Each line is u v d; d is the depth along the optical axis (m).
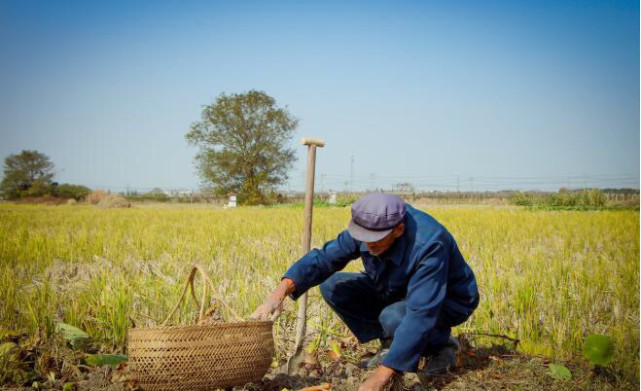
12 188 76.75
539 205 34.69
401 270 3.37
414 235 3.30
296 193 60.19
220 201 61.19
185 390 3.22
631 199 37.59
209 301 5.26
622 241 11.42
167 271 7.34
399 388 3.53
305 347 4.32
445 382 3.89
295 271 3.66
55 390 3.70
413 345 3.22
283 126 52.75
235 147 52.69
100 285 5.65
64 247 9.72
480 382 3.89
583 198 35.06
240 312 5.18
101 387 3.74
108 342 4.57
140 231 13.16
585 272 6.71
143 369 3.21
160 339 3.18
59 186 73.19
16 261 8.51
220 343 3.24
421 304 3.26
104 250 9.67
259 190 52.91
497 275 6.57
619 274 6.86
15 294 5.43
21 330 4.47
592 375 3.97
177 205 55.81
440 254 3.30
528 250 10.21
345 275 4.18
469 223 15.73
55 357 4.11
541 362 4.27
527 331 4.71
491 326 4.84
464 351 4.40
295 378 3.92
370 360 4.16
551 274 6.73
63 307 5.18
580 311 5.36
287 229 13.70
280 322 4.82
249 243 10.92
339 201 48.38
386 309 3.69
